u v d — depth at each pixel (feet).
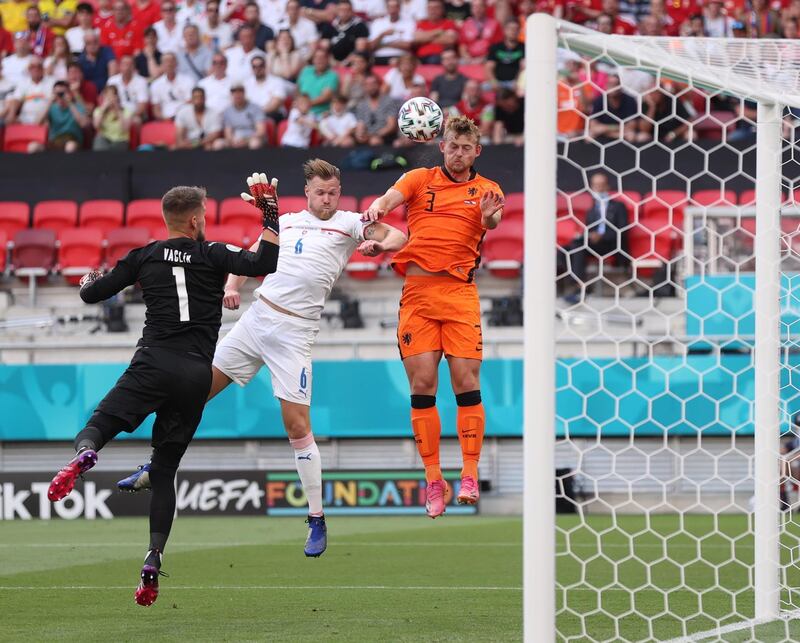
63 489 63.57
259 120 212.23
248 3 225.35
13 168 209.56
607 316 168.35
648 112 195.00
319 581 90.79
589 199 190.29
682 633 67.00
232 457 169.27
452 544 119.75
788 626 67.31
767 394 70.03
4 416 168.14
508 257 187.83
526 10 214.69
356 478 158.51
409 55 207.92
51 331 184.44
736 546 116.06
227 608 76.13
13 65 229.25
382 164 197.88
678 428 156.46
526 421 54.85
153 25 228.22
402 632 65.72
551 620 54.13
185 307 67.87
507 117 203.31
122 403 66.80
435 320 73.20
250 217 196.95
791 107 79.97
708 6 211.00
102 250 195.00
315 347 173.37
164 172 206.08
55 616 72.59
